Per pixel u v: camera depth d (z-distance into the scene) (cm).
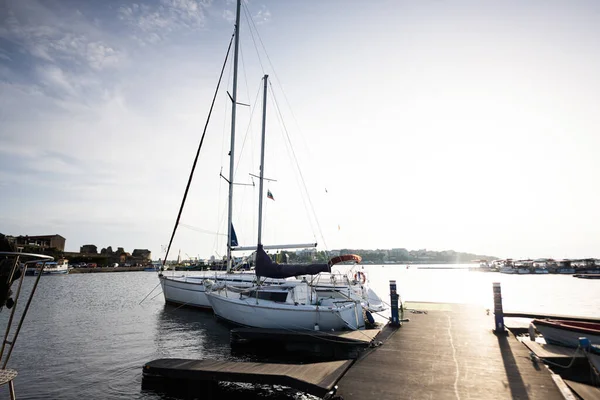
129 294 3919
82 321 2122
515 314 1656
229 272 2253
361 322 1552
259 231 2027
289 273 1570
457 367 902
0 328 1920
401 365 923
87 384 1055
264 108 2214
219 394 988
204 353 1386
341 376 857
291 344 1372
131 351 1426
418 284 5991
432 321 1515
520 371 868
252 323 1611
